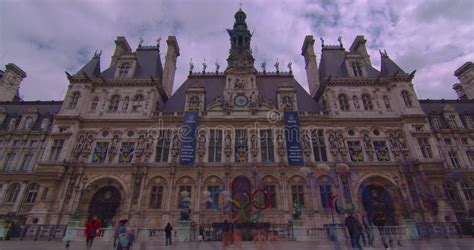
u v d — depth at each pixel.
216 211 30.09
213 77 45.81
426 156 33.31
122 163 32.78
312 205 30.52
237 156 33.41
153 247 18.67
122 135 35.16
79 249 17.77
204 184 31.75
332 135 35.03
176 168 32.50
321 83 41.19
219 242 22.38
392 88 38.72
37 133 39.78
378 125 36.00
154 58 46.16
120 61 42.38
